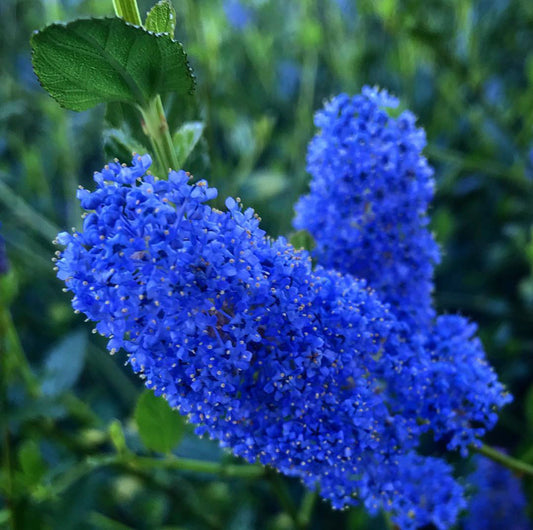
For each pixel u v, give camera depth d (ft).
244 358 0.43
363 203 0.56
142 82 0.47
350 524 0.85
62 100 0.47
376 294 0.52
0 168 1.18
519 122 1.19
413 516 0.55
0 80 1.23
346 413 0.47
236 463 0.84
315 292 0.46
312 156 0.58
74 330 1.14
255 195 1.00
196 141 0.53
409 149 0.56
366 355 0.48
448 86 1.11
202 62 0.97
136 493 0.99
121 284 0.41
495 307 1.04
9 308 1.09
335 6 1.20
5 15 1.33
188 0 0.99
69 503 0.80
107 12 1.25
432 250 0.58
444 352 0.54
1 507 0.96
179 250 0.41
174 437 0.67
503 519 0.79
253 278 0.43
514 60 1.21
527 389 0.98
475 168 1.05
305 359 0.44
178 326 0.42
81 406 0.94
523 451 0.82
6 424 0.82
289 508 0.75
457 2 1.07
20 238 1.14
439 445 0.83
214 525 0.93
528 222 1.09
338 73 1.18
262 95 1.29
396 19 1.04
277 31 1.35
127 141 0.51
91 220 0.42
